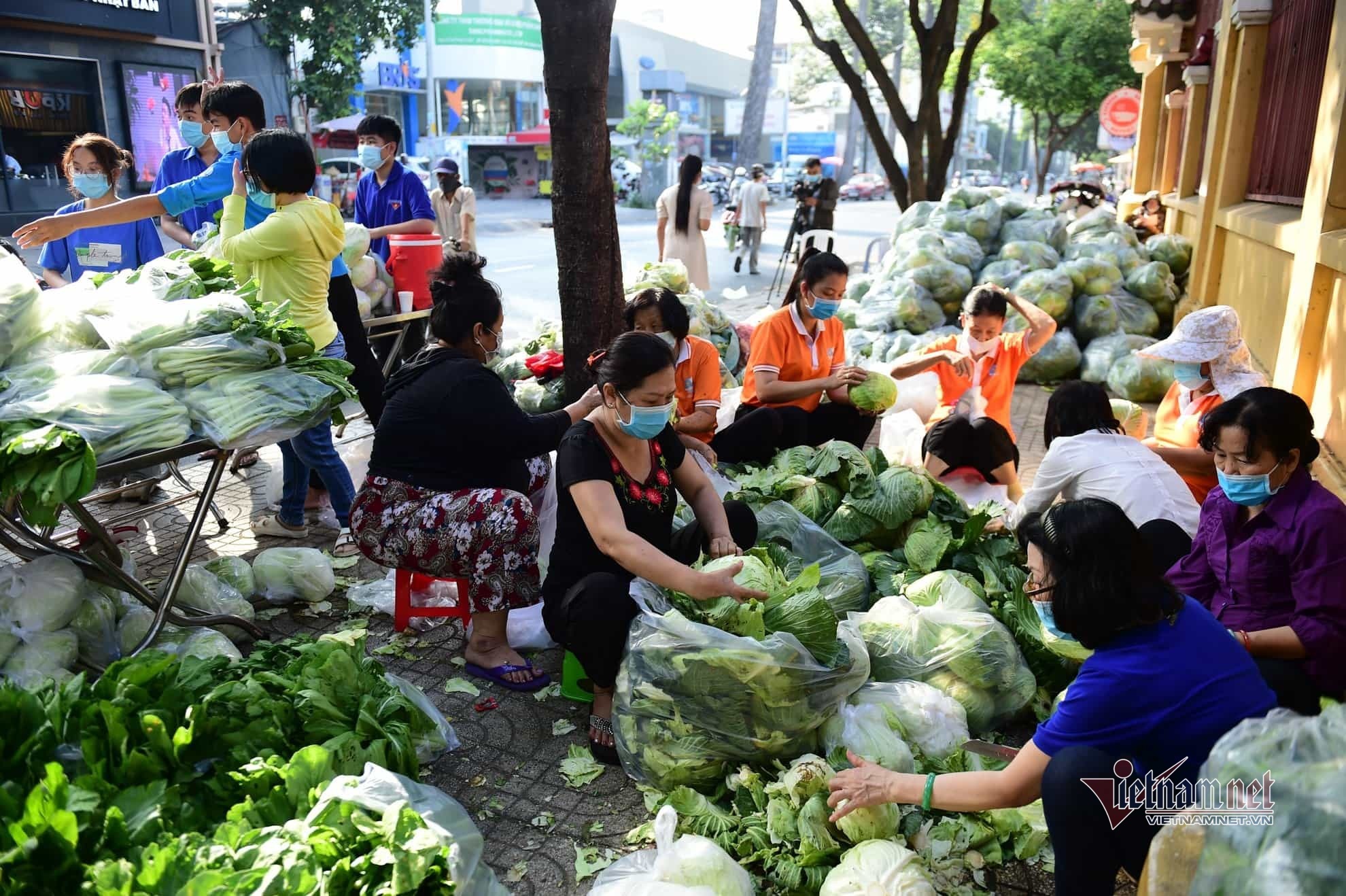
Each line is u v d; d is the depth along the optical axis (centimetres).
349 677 290
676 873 234
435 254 679
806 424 488
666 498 323
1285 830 142
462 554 345
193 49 1620
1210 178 840
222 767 256
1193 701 212
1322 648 269
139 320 338
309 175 442
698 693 277
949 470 457
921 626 319
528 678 356
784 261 1581
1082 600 217
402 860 212
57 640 315
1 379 316
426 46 3619
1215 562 300
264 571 410
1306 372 498
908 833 263
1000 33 2739
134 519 509
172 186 442
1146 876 169
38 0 1350
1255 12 741
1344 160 470
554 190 441
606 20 415
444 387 350
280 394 347
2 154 1379
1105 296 859
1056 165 8394
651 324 436
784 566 351
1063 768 217
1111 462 358
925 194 1151
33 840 201
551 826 284
